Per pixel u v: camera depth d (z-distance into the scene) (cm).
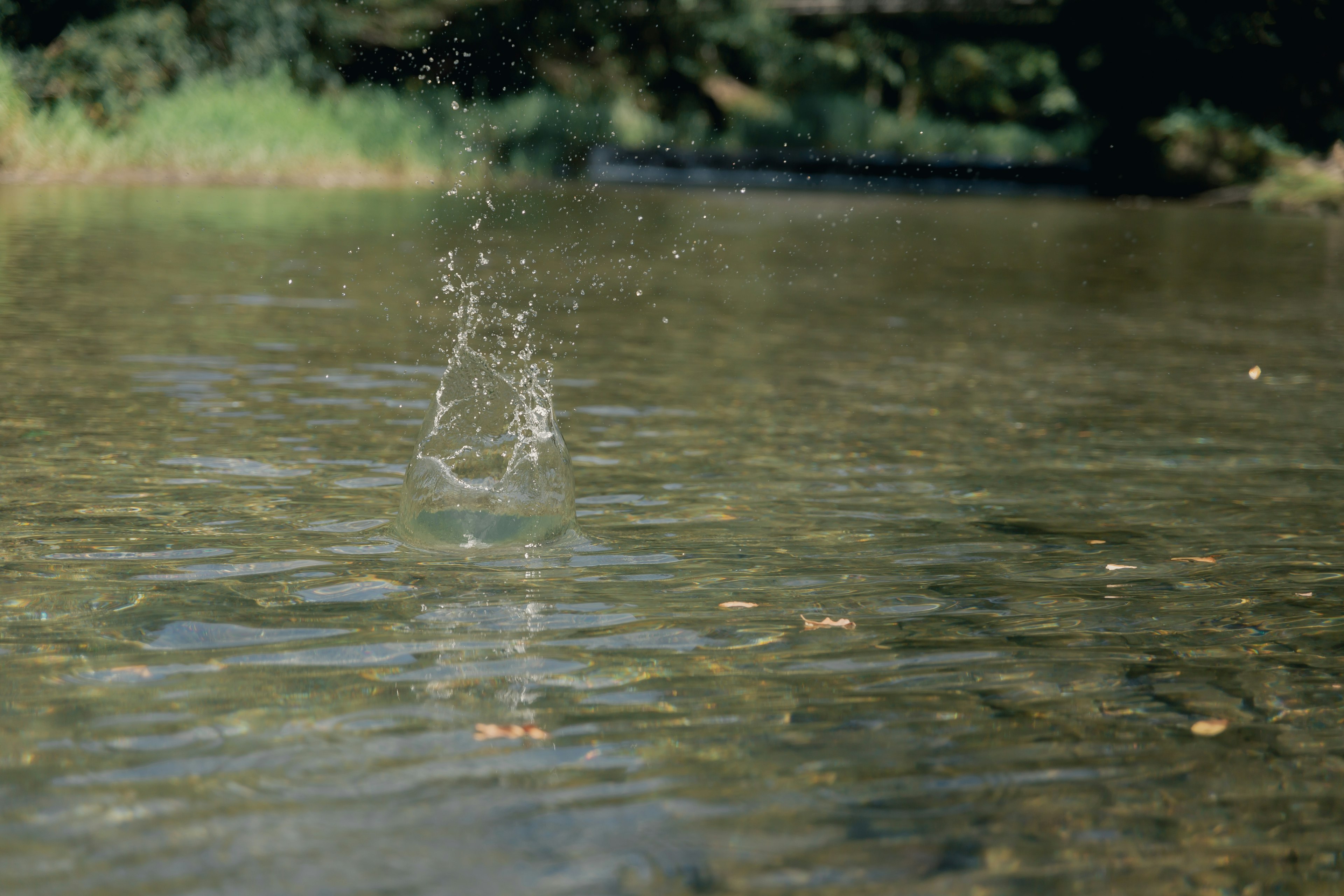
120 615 318
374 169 2423
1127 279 1308
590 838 217
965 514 442
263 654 295
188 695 271
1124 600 353
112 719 258
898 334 895
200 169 2211
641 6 3234
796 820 225
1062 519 438
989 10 3381
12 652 292
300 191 2075
